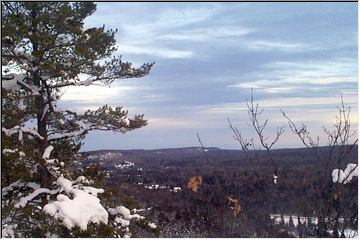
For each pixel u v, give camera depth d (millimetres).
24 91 9445
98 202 8820
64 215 8055
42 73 9258
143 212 9836
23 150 9148
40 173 9688
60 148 10328
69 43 9727
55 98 9859
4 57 9070
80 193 8883
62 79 9461
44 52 9359
